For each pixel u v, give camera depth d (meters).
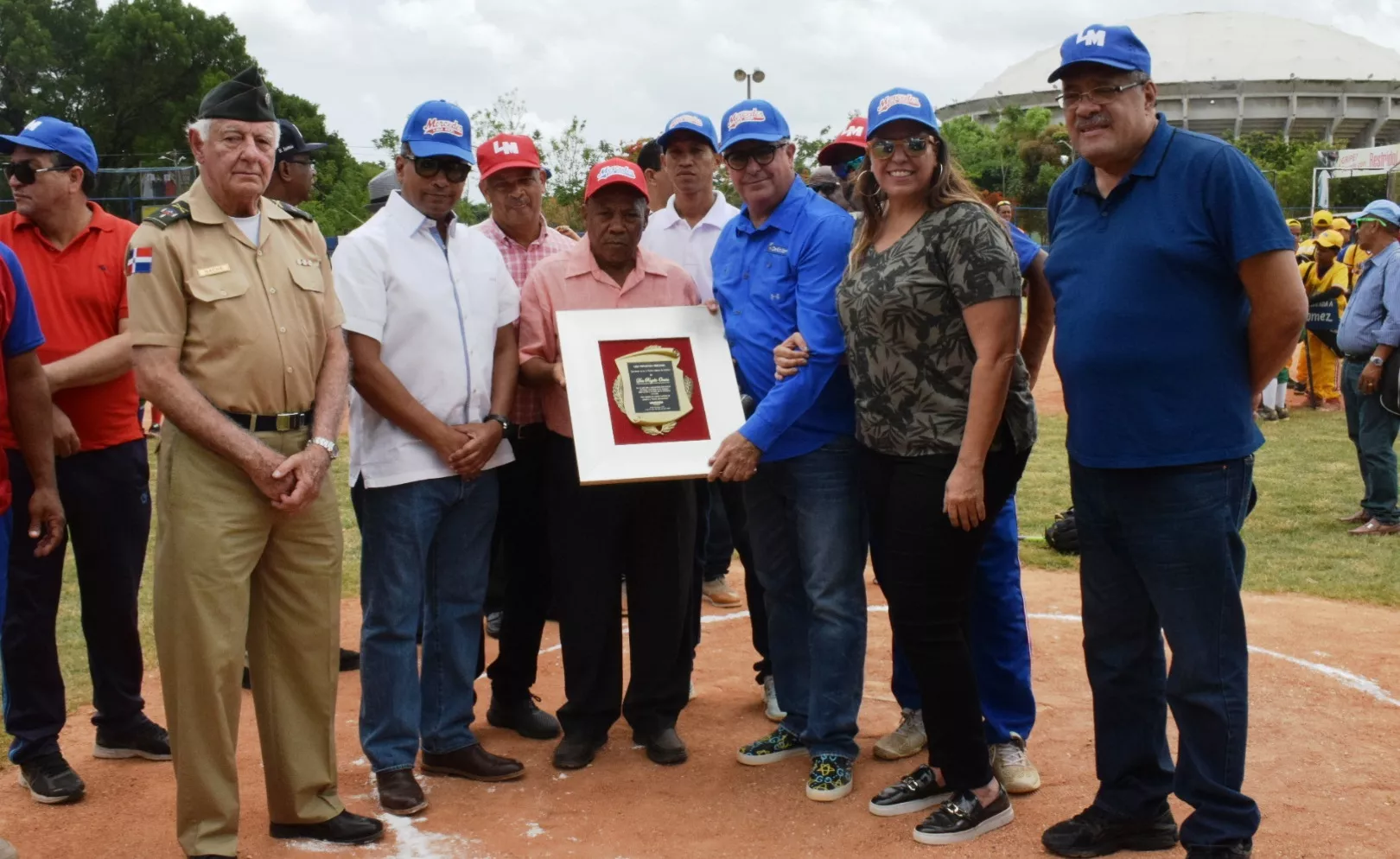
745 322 4.39
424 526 4.25
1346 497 9.59
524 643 4.93
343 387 3.92
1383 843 3.80
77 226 4.49
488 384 4.43
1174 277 3.38
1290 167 51.97
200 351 3.61
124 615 4.58
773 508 4.44
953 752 3.89
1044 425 14.05
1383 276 8.34
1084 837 3.78
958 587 3.85
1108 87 3.35
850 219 4.23
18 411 3.93
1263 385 3.51
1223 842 3.48
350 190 34.59
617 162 4.51
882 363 3.81
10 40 49.25
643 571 4.55
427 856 3.86
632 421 4.32
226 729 3.66
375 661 4.22
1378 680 5.44
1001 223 3.71
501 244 5.57
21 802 4.29
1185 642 3.49
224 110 3.59
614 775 4.54
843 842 3.93
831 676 4.22
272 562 3.83
